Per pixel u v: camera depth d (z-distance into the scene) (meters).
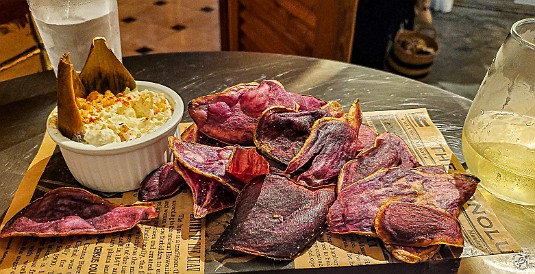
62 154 0.61
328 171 0.57
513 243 0.51
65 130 0.57
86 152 0.55
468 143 0.58
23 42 1.11
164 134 0.59
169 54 0.92
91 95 0.62
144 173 0.60
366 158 0.59
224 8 1.60
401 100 0.79
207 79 0.85
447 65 1.43
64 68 0.52
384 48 1.41
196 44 2.21
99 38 0.60
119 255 0.50
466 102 0.79
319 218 0.53
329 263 0.49
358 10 1.31
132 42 2.21
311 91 0.81
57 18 0.71
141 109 0.61
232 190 0.56
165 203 0.58
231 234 0.51
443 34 1.39
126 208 0.55
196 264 0.49
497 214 0.57
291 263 0.50
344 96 0.80
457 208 0.53
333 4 1.09
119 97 0.61
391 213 0.51
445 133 0.71
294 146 0.60
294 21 1.25
